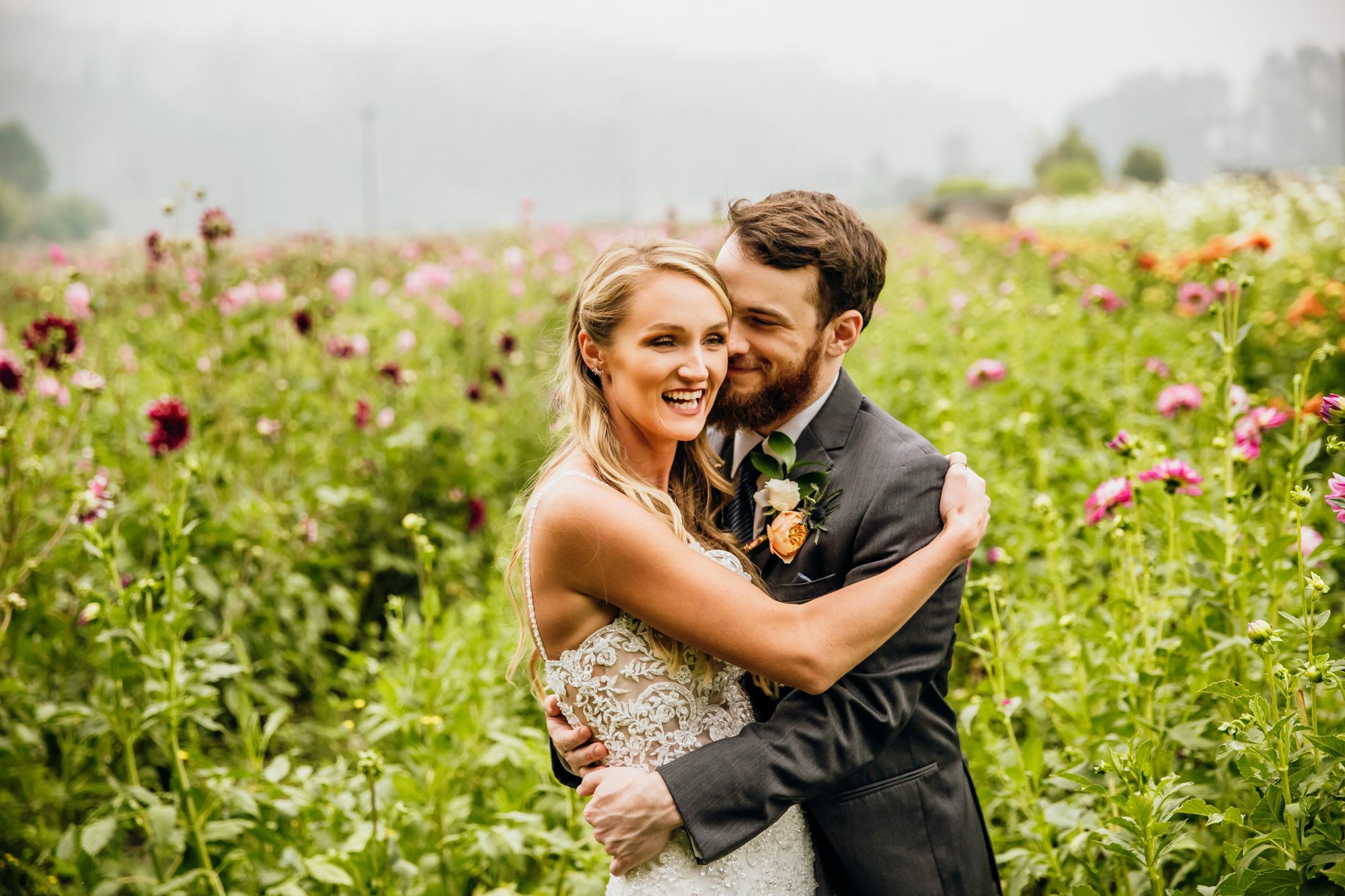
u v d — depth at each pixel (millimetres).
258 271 5738
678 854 1684
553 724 1843
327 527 4348
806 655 1601
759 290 1798
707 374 1741
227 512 3820
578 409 1850
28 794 2938
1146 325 5500
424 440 4824
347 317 7094
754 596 1640
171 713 2455
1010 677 2543
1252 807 2041
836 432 1882
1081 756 2232
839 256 1785
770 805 1633
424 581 4398
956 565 1718
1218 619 2377
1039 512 2713
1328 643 2621
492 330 6824
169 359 4703
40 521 3471
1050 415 4785
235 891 2572
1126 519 2473
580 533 1661
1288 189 12164
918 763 1835
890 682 1703
